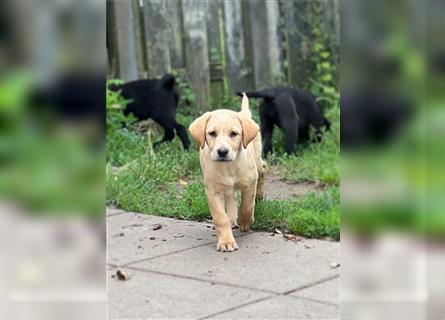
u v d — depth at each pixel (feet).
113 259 7.34
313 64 14.01
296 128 10.96
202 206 8.79
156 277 6.96
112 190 9.11
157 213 8.80
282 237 7.94
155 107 11.44
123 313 6.24
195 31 13.28
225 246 7.64
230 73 13.61
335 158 9.98
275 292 6.61
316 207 8.32
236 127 7.77
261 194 8.68
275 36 13.87
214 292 6.64
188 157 10.56
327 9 14.07
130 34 12.94
